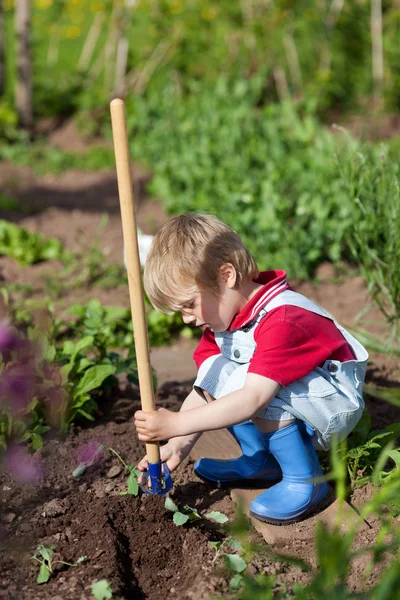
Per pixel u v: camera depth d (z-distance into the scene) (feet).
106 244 17.94
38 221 19.58
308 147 20.07
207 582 6.75
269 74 29.22
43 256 16.90
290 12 29.66
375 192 11.54
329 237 16.20
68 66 34.27
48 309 11.24
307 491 7.70
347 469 8.35
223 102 23.89
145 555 7.29
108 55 30.50
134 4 30.40
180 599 6.68
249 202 17.07
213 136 21.44
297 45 31.12
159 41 30.55
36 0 36.09
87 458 8.77
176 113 24.73
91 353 11.92
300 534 7.54
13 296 15.03
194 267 7.37
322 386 7.56
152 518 7.61
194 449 9.17
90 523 7.56
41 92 30.58
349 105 29.68
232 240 7.58
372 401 10.39
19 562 7.11
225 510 8.07
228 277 7.49
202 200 18.83
